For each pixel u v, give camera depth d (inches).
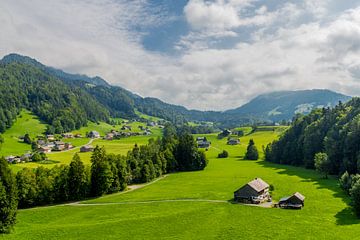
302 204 4057.6
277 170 7283.5
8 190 3641.7
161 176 7421.3
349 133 6013.8
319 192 4768.7
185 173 7657.5
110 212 4244.6
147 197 5054.1
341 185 4886.8
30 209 4589.1
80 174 5172.2
